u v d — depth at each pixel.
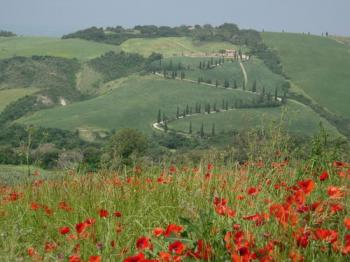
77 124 140.00
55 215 6.82
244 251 3.73
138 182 7.42
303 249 3.91
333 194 4.49
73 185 8.20
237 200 5.64
